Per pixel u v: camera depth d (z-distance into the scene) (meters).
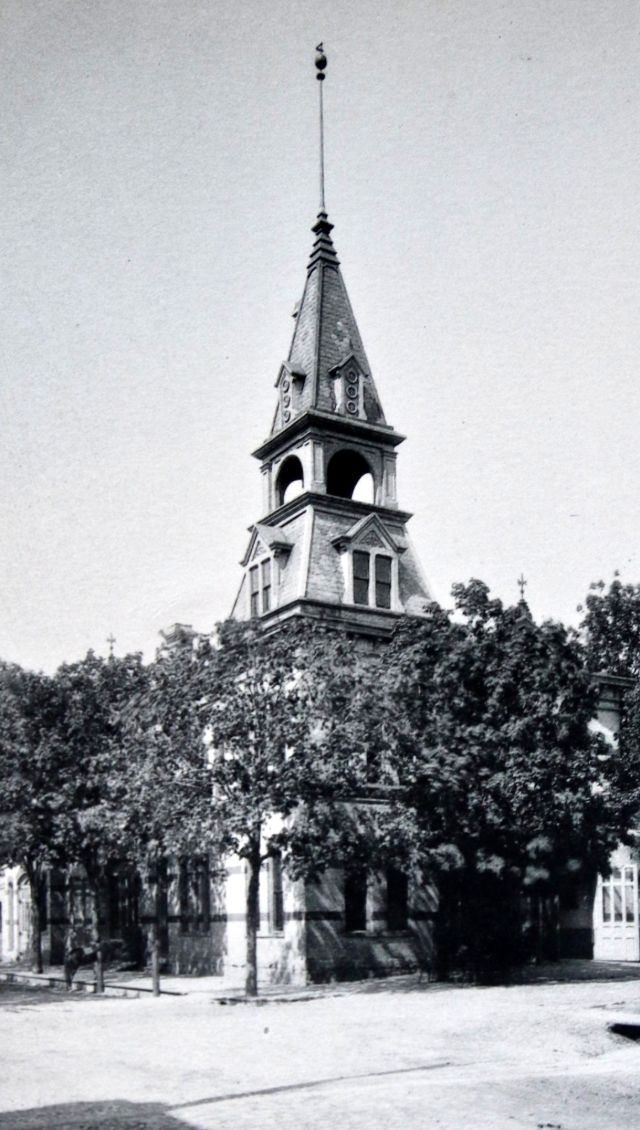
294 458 42.44
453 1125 13.25
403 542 41.81
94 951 34.41
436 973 32.50
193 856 33.84
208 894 39.38
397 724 30.02
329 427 41.00
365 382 42.53
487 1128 13.15
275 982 34.12
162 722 29.80
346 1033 20.50
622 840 32.94
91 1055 18.23
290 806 28.27
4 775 36.28
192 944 39.78
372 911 34.91
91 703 36.91
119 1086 15.52
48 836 35.91
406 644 32.78
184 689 29.41
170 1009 26.06
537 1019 21.70
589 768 31.64
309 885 33.75
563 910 38.66
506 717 31.22
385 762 31.41
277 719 28.58
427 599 41.22
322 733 32.53
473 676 31.39
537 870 32.06
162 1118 13.41
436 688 31.47
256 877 29.06
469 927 32.12
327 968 33.44
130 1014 24.91
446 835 30.42
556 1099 14.85
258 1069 16.86
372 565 39.78
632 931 37.81
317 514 40.00
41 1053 18.47
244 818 27.36
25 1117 13.55
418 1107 14.13
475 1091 15.18
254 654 29.31
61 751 36.03
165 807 28.31
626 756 35.03
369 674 30.78
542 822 30.27
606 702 41.31
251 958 28.75
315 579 38.50
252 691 29.19
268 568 40.66
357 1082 15.79
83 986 35.22
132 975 39.75
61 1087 15.48
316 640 30.09
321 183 45.56
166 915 41.75
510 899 32.25
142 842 31.44
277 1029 21.25
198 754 29.70
